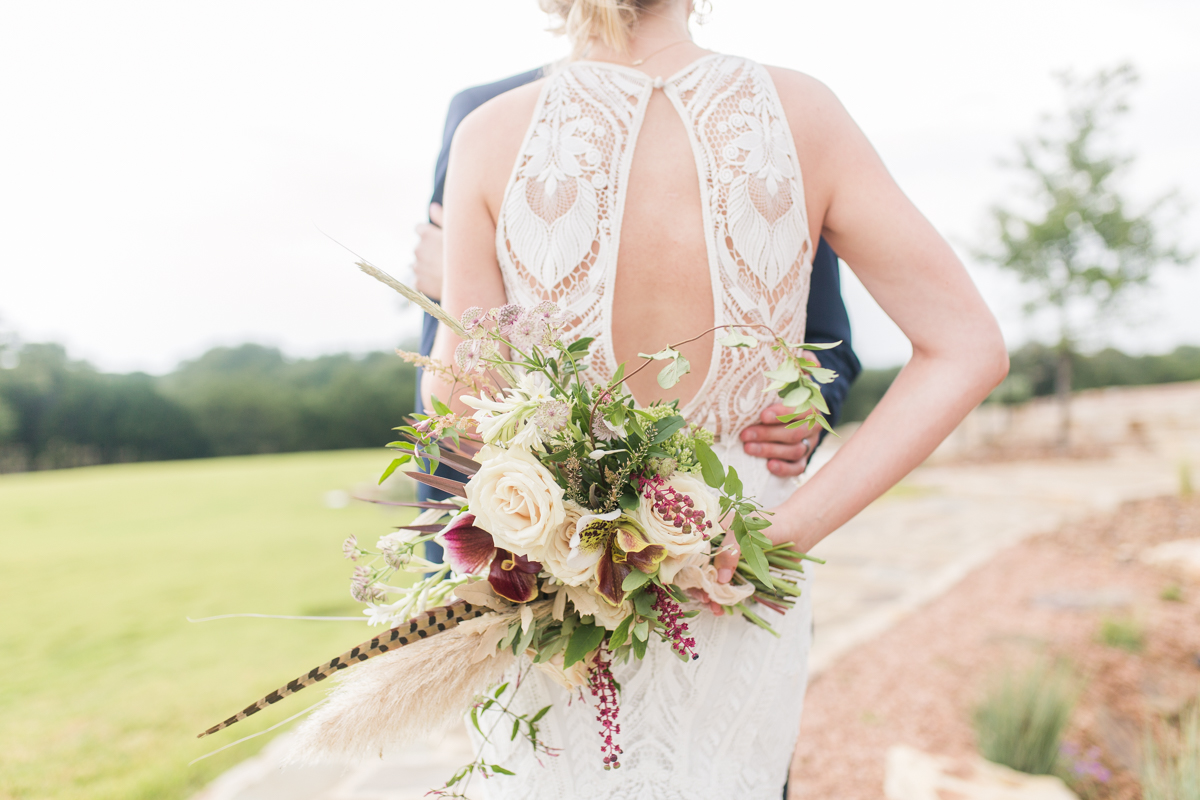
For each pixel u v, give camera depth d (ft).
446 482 2.91
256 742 12.03
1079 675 13.12
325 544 30.45
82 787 10.74
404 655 2.73
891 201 3.25
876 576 21.85
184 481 58.80
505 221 3.24
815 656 14.93
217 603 21.75
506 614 2.84
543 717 3.43
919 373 3.26
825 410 2.75
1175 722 11.29
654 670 3.34
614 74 3.25
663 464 2.78
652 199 3.14
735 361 3.23
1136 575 20.24
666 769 3.39
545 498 2.57
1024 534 27.22
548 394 2.75
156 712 13.75
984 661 14.30
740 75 3.24
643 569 2.63
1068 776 9.63
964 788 8.70
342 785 10.22
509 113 3.30
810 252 3.36
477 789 5.69
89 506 44.83
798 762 10.77
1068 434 52.31
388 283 2.64
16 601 22.79
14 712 13.91
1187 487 31.22
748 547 2.72
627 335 3.20
